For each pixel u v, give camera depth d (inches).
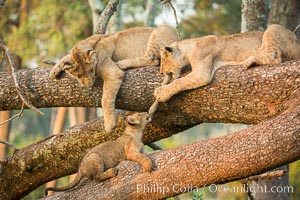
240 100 468.4
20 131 2009.1
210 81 469.7
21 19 1341.0
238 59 480.1
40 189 1039.6
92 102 491.2
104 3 1064.2
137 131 464.4
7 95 501.0
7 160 566.3
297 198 1087.0
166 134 521.7
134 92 482.0
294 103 450.6
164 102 483.2
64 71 489.7
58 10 1268.5
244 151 425.4
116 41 491.8
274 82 462.0
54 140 551.5
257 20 691.4
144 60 489.4
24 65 1342.3
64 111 1259.2
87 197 445.7
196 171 428.1
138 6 1222.3
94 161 450.3
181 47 479.8
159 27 496.1
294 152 425.1
